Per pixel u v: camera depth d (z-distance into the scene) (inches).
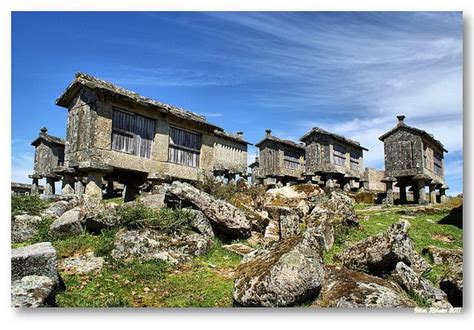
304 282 233.1
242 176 1055.6
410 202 810.8
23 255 242.8
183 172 577.3
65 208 442.6
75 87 498.6
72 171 509.7
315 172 896.9
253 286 237.8
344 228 425.1
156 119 544.1
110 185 801.6
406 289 275.0
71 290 259.4
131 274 287.3
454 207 594.9
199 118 615.2
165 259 315.6
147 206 398.3
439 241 438.0
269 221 429.4
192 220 374.0
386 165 784.3
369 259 291.7
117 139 497.0
